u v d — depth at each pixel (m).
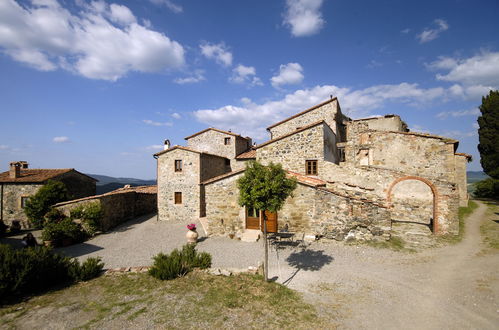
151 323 5.91
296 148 16.91
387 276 8.77
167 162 21.48
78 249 14.07
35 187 22.06
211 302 6.85
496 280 8.15
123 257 12.18
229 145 26.41
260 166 7.93
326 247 11.77
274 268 9.65
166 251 12.90
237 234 14.09
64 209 17.45
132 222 21.09
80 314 6.44
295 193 13.23
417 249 11.27
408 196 16.44
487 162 29.92
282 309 6.55
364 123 20.94
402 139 18.06
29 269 7.71
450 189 13.28
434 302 7.00
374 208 12.15
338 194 12.52
